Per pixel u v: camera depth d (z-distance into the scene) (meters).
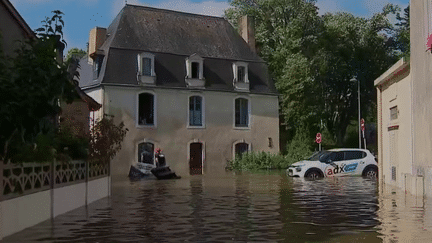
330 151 29.58
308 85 48.34
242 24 45.59
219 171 40.41
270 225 10.95
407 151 20.64
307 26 53.16
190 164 39.59
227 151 40.91
